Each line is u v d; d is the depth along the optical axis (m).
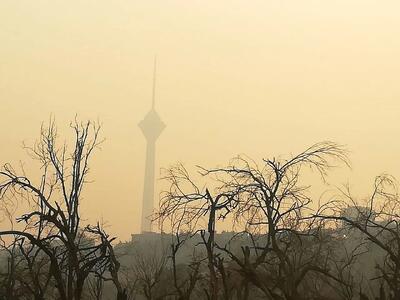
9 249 31.88
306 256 33.75
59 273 29.44
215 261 27.34
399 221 31.12
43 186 31.48
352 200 30.64
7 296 31.28
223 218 28.19
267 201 27.80
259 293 32.59
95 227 30.83
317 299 31.34
